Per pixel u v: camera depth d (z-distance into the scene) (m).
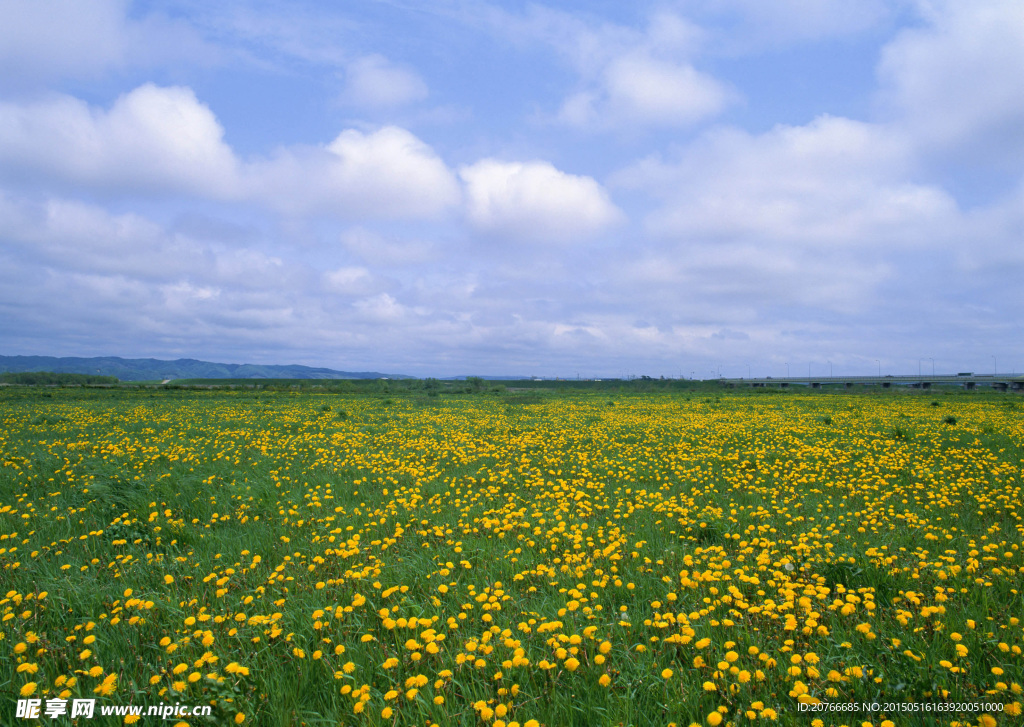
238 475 9.70
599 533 6.09
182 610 4.15
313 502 7.77
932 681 2.98
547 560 5.45
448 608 4.22
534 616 3.95
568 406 33.47
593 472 10.67
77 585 4.65
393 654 3.50
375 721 2.82
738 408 30.78
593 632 3.46
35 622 3.93
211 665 3.24
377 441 15.06
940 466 10.61
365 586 4.66
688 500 7.97
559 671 3.23
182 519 6.88
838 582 4.62
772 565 5.09
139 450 12.82
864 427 18.55
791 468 10.78
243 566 5.30
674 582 4.72
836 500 8.21
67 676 3.27
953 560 5.04
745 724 2.68
